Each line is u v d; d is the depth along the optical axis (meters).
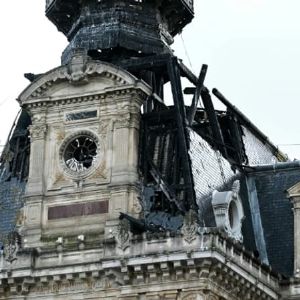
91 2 98.12
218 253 84.00
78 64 91.31
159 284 85.06
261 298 89.00
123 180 88.88
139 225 87.06
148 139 91.06
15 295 88.31
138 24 97.25
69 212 89.88
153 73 95.38
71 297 87.19
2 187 95.06
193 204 87.31
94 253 87.25
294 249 92.25
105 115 90.75
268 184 97.12
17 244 88.88
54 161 91.38
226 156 96.56
